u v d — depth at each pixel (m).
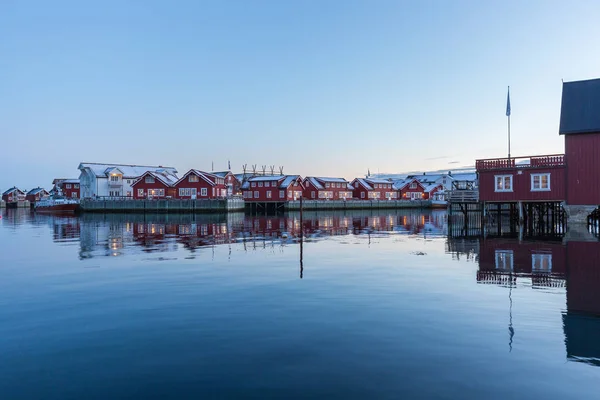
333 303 12.59
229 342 9.45
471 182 72.31
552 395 7.02
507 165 41.09
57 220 62.34
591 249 23.86
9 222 57.69
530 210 42.75
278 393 7.13
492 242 28.58
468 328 10.18
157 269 18.73
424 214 80.94
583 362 8.22
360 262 20.28
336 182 111.06
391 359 8.41
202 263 20.27
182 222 54.72
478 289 14.23
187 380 7.64
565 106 38.53
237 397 7.03
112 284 15.65
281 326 10.48
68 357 8.73
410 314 11.38
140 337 9.84
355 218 65.56
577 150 37.44
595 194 36.56
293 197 99.75
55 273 18.00
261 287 14.86
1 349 9.21
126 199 88.50
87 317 11.49
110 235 35.94
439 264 19.52
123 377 7.80
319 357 8.55
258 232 38.41
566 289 14.13
